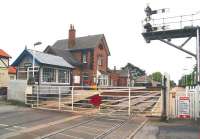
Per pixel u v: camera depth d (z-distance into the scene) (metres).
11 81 25.97
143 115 18.61
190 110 17.33
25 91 24.97
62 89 29.83
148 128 14.34
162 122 16.28
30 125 14.59
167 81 17.17
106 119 17.34
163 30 25.73
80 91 29.97
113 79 60.53
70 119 17.14
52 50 47.25
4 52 46.34
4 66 43.12
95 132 13.16
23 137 11.62
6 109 21.14
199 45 24.61
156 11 26.06
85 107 23.50
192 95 17.28
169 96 17.33
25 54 29.14
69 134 12.56
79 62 50.94
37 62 28.41
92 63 50.38
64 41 55.97
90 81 49.94
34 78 27.81
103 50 53.81
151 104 26.12
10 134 12.16
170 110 17.48
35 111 20.62
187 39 25.44
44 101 25.34
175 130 13.77
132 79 83.00
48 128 13.86
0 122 15.18
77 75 48.97
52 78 29.80
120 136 12.27
